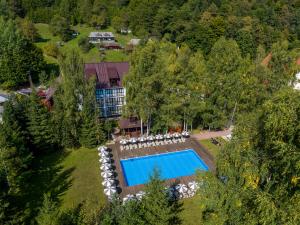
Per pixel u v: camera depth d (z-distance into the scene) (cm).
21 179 3142
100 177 3428
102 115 5103
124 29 11475
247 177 1630
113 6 13050
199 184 2114
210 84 4275
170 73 4103
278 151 1501
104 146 4034
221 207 1794
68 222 2056
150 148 4175
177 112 4388
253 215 1577
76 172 3547
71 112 3931
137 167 3756
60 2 12975
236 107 4434
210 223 1864
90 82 4075
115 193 2728
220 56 4356
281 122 1416
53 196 3067
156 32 9912
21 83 6844
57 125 3984
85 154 3997
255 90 4212
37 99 3831
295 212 1398
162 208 2319
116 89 4994
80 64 3978
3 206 2320
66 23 10188
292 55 4569
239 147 1772
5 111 3603
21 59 6612
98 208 2538
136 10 11156
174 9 10544
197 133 4694
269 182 1611
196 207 2892
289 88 1581
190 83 4159
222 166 1947
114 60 8812
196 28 8912
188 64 4262
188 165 3812
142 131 4519
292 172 1470
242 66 4284
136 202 2400
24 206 2875
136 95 4016
